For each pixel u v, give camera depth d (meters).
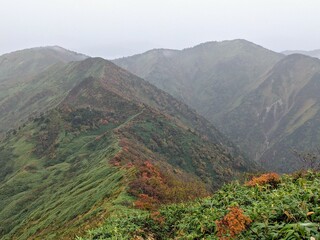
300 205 11.91
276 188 18.47
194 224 16.00
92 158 92.38
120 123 135.25
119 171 51.88
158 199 34.53
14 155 116.94
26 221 63.22
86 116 139.12
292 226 9.99
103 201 39.41
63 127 128.25
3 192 89.19
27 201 79.50
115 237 16.92
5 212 77.06
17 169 108.19
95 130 128.38
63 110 141.88
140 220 19.81
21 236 53.78
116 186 42.31
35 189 85.06
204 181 99.88
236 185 20.22
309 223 9.87
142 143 108.88
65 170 92.19
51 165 103.75
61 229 41.53
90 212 37.69
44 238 42.31
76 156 101.88
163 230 18.47
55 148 113.31
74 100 171.38
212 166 114.38
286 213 11.49
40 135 126.38
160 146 113.69
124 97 167.50
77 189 60.03
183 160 108.56
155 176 44.12
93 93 172.00
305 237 9.48
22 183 91.62
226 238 11.94
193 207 19.42
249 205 15.20
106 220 23.72
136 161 69.00
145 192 35.56
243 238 11.36
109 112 146.25
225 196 18.34
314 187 13.52
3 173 108.69
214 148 136.00
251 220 12.23
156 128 128.12
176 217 19.44
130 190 35.62
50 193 77.00
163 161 93.81
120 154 71.12
